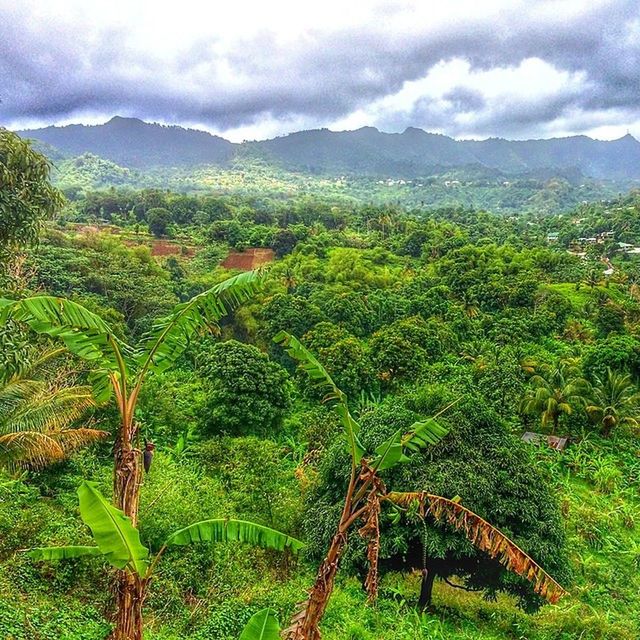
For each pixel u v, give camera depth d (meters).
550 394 30.34
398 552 14.35
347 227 103.88
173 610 11.62
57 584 11.12
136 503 6.75
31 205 11.57
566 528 20.39
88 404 11.50
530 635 14.18
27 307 6.20
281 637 6.38
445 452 14.55
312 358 6.89
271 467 17.53
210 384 26.55
